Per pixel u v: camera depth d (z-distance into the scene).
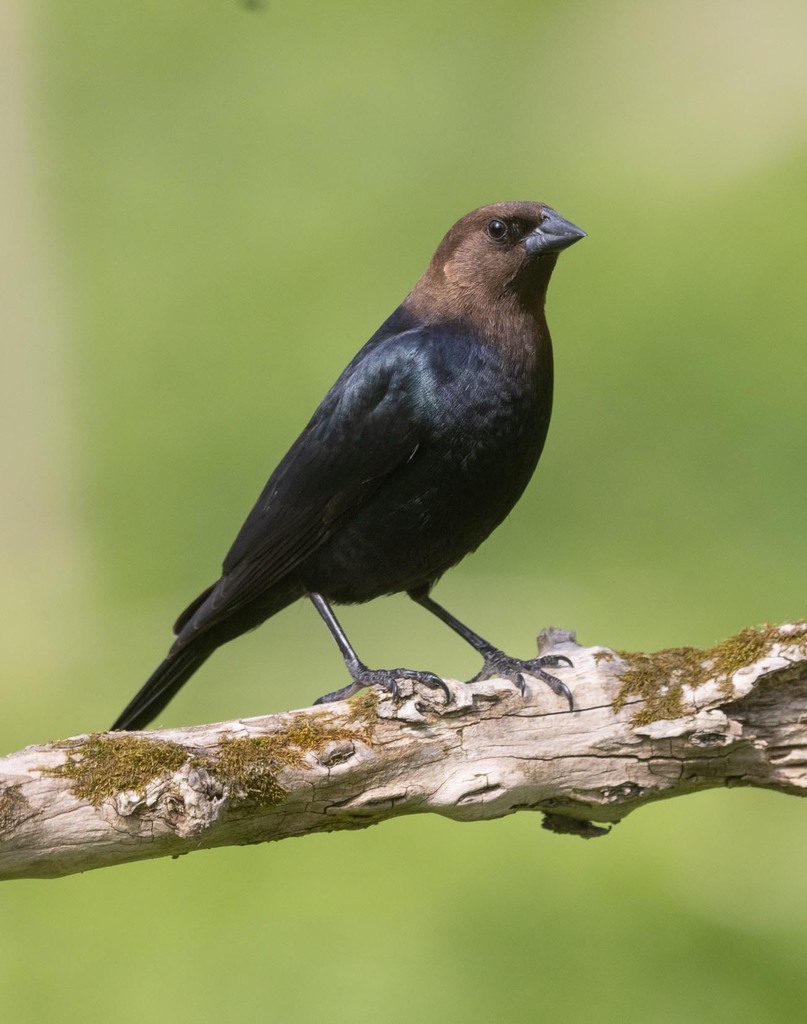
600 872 10.10
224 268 16.38
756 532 12.95
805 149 16.73
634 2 18.77
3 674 12.81
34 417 15.70
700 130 17.23
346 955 9.69
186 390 15.44
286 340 15.34
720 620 11.99
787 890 9.96
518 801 6.20
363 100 18.19
